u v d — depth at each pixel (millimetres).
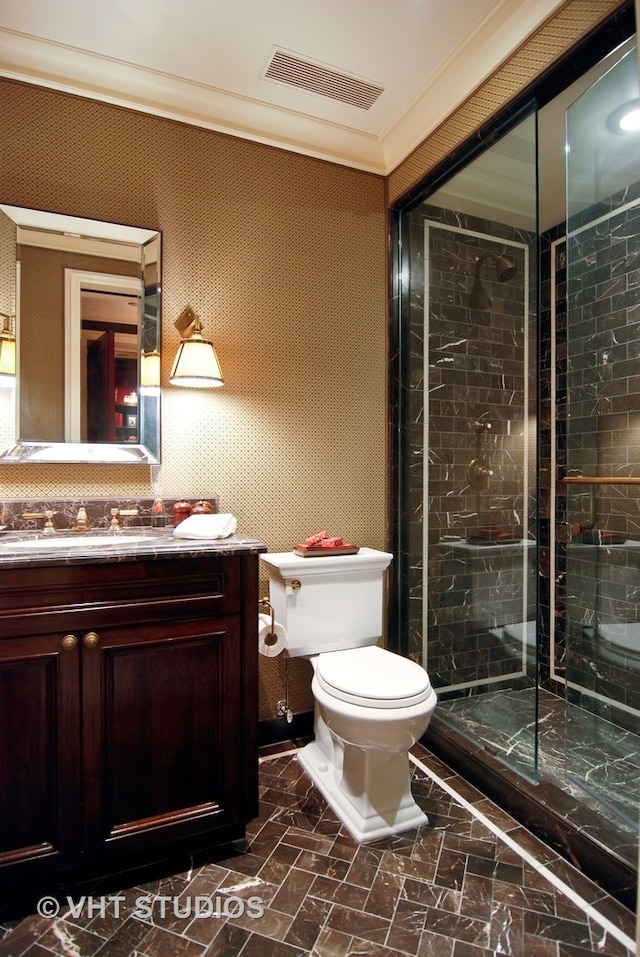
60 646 1312
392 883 1381
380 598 2025
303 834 1579
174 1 1549
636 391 2176
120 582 1369
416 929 1237
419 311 2381
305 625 1896
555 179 2375
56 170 1813
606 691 2197
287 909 1297
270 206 2148
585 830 1431
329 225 2268
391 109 2047
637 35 1095
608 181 2189
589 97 1814
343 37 1693
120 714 1372
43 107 1792
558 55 1493
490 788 1771
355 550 2023
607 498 2258
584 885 1370
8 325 1767
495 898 1329
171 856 1478
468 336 2434
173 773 1432
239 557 1504
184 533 1668
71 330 1844
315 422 2254
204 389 2043
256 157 2119
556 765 1864
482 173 2012
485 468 2471
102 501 1845
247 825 1619
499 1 1556
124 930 1236
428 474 2410
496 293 2438
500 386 2492
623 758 1894
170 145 1972
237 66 1814
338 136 2188
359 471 2346
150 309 1934
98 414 1876
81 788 1333
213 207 2045
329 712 1549
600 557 2258
